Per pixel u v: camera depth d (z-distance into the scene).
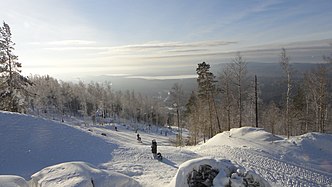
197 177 11.32
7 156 16.86
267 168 17.61
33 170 15.94
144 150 19.97
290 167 17.95
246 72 34.31
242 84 34.69
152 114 100.50
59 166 11.45
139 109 101.19
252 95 36.28
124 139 48.34
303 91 45.78
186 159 18.14
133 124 89.19
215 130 44.09
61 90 100.31
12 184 9.45
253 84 34.56
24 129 19.55
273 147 22.28
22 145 18.05
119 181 11.11
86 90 110.38
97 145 19.91
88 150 18.91
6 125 19.36
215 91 37.38
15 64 32.44
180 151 20.20
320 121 36.41
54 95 92.75
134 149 20.02
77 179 10.23
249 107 47.66
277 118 50.84
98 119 91.50
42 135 19.47
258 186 11.08
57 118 83.12
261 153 20.83
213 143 26.42
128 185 11.28
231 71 34.81
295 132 48.53
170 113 105.69
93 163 16.94
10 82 31.95
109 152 19.00
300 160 19.75
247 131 27.03
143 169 15.79
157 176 14.44
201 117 40.19
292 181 15.60
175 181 11.27
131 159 17.77
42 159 17.20
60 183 10.09
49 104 90.94
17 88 32.59
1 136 18.25
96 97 102.38
